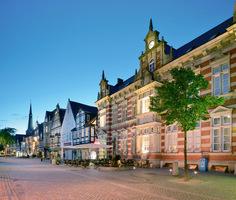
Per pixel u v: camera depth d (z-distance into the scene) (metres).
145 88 32.19
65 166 35.12
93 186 14.88
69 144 65.56
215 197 11.46
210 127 23.62
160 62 31.88
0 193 12.34
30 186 14.70
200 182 16.03
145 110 32.41
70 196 11.62
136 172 23.59
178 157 27.59
